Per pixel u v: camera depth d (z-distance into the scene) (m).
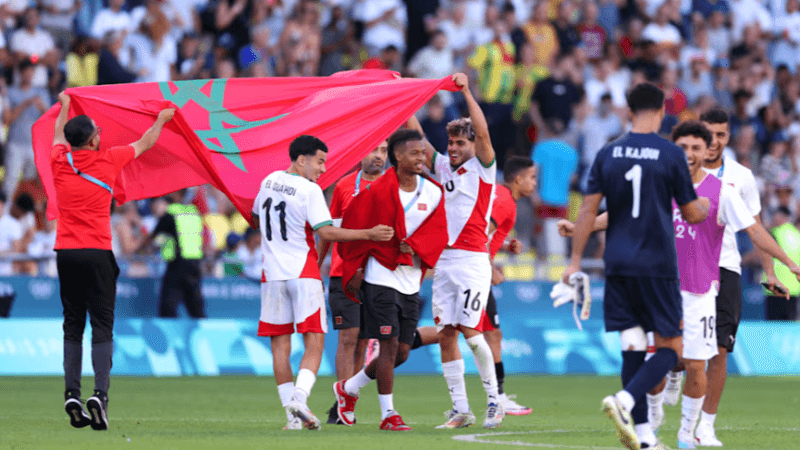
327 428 25.75
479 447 20.61
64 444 20.39
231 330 51.81
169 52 62.00
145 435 22.78
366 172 29.33
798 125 80.56
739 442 23.92
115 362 48.56
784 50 84.62
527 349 55.78
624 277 19.81
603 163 20.11
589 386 46.12
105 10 60.94
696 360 22.48
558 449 20.44
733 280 24.89
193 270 51.25
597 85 72.25
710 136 23.12
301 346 51.03
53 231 54.38
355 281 25.78
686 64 78.38
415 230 25.69
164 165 28.67
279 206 24.59
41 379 45.34
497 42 66.25
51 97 59.16
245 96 30.16
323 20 70.50
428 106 60.38
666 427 28.16
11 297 48.81
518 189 32.53
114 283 24.58
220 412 31.22
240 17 65.94
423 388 43.44
